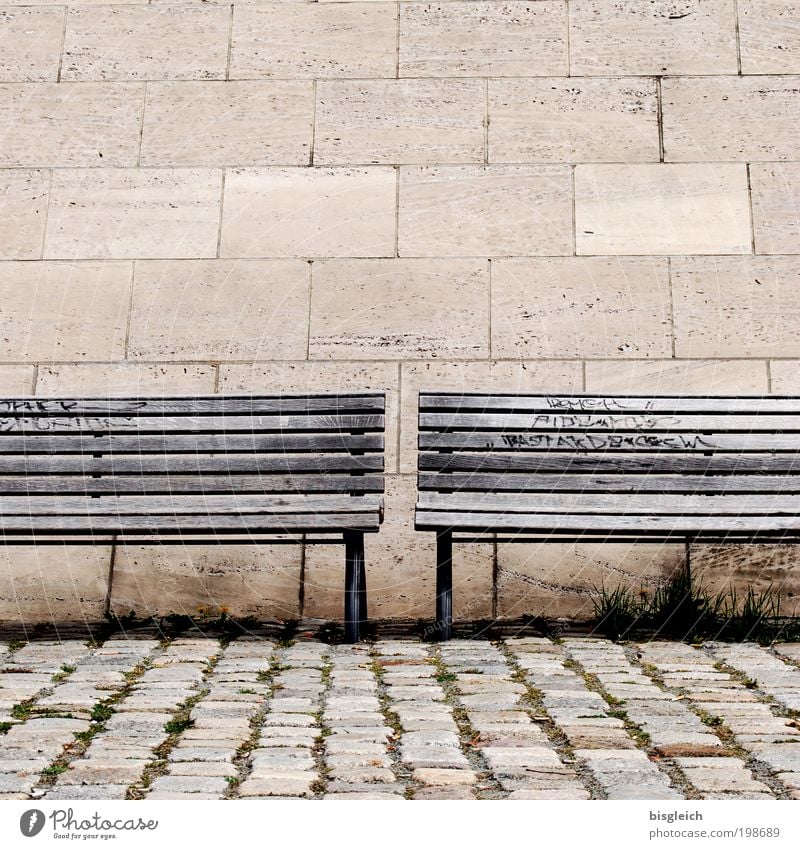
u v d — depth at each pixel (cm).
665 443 475
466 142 575
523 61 584
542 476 466
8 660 404
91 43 593
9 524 457
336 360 551
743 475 469
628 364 545
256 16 593
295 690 352
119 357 555
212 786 250
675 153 570
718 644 441
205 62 589
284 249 565
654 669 388
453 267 560
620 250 558
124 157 579
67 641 450
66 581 532
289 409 475
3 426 485
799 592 521
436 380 547
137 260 566
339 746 283
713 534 494
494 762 270
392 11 591
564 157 571
